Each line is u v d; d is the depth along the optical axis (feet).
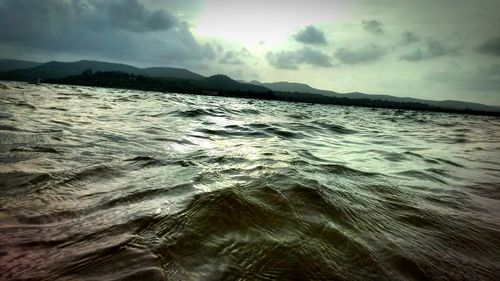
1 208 10.80
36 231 9.05
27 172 15.07
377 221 11.49
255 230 9.45
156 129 36.09
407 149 35.63
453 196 16.26
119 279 6.67
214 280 7.04
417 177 20.10
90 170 16.10
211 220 9.70
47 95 95.76
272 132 41.55
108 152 21.50
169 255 7.77
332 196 12.77
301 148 29.07
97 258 7.55
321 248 8.90
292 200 11.69
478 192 17.65
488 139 56.54
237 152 23.16
